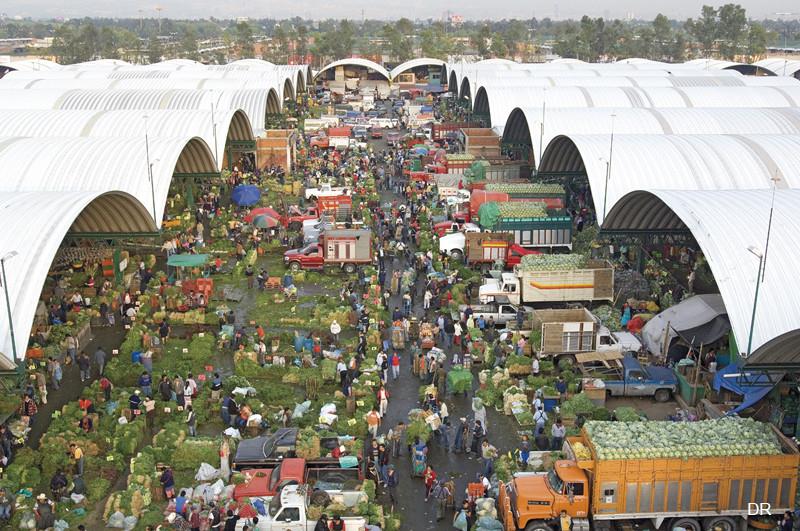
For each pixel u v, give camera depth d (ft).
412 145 342.44
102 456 110.73
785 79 402.93
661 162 191.11
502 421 121.90
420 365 135.95
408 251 199.93
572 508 89.25
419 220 226.38
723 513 90.22
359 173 286.05
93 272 175.22
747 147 194.70
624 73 459.73
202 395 126.82
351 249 190.29
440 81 595.88
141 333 149.79
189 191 233.96
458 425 119.85
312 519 92.79
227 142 291.58
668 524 91.25
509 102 331.36
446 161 281.95
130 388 130.00
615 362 131.23
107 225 169.99
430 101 511.40
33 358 136.67
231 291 179.73
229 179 273.33
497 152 311.47
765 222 127.95
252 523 91.56
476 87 392.27
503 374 132.46
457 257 193.57
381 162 308.60
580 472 90.02
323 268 191.72
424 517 98.32
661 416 121.39
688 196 145.38
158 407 123.13
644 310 157.58
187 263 173.37
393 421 121.49
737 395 119.14
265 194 260.83
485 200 215.72
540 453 105.09
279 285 180.75
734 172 186.19
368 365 136.36
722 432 93.61
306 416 120.26
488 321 156.25
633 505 89.20
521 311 153.58
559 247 195.83
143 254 198.90
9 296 115.96
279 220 221.05
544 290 158.20
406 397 130.00
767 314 113.09
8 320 112.98
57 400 127.44
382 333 155.02
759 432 93.81
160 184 191.83
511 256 186.70
